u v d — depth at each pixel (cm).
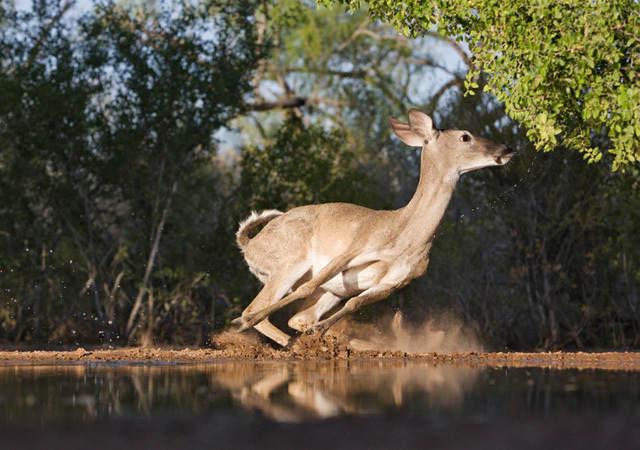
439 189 1293
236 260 1988
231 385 626
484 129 1988
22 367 897
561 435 354
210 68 2017
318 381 666
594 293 1972
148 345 1877
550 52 1065
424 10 1191
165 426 387
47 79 1898
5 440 346
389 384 630
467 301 1958
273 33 2239
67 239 2020
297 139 2053
